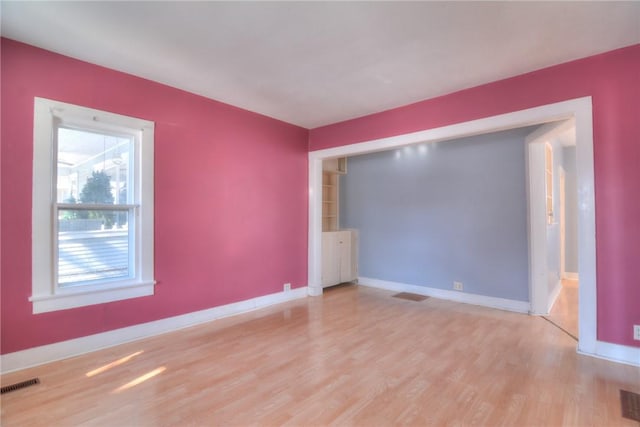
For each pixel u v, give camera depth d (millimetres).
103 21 2283
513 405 2078
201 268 3721
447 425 1892
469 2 2074
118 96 3076
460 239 4637
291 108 4105
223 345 3061
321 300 4695
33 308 2635
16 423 1915
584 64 2797
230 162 4004
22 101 2582
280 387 2314
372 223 5621
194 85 3412
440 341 3143
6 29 2391
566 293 5082
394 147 4152
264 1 2062
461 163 4633
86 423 1919
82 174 2947
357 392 2246
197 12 2180
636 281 2602
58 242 2807
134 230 3236
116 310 3080
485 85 3328
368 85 3375
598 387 2277
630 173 2617
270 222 4484
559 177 5672
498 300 4305
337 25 2336
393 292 5176
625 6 2109
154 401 2145
